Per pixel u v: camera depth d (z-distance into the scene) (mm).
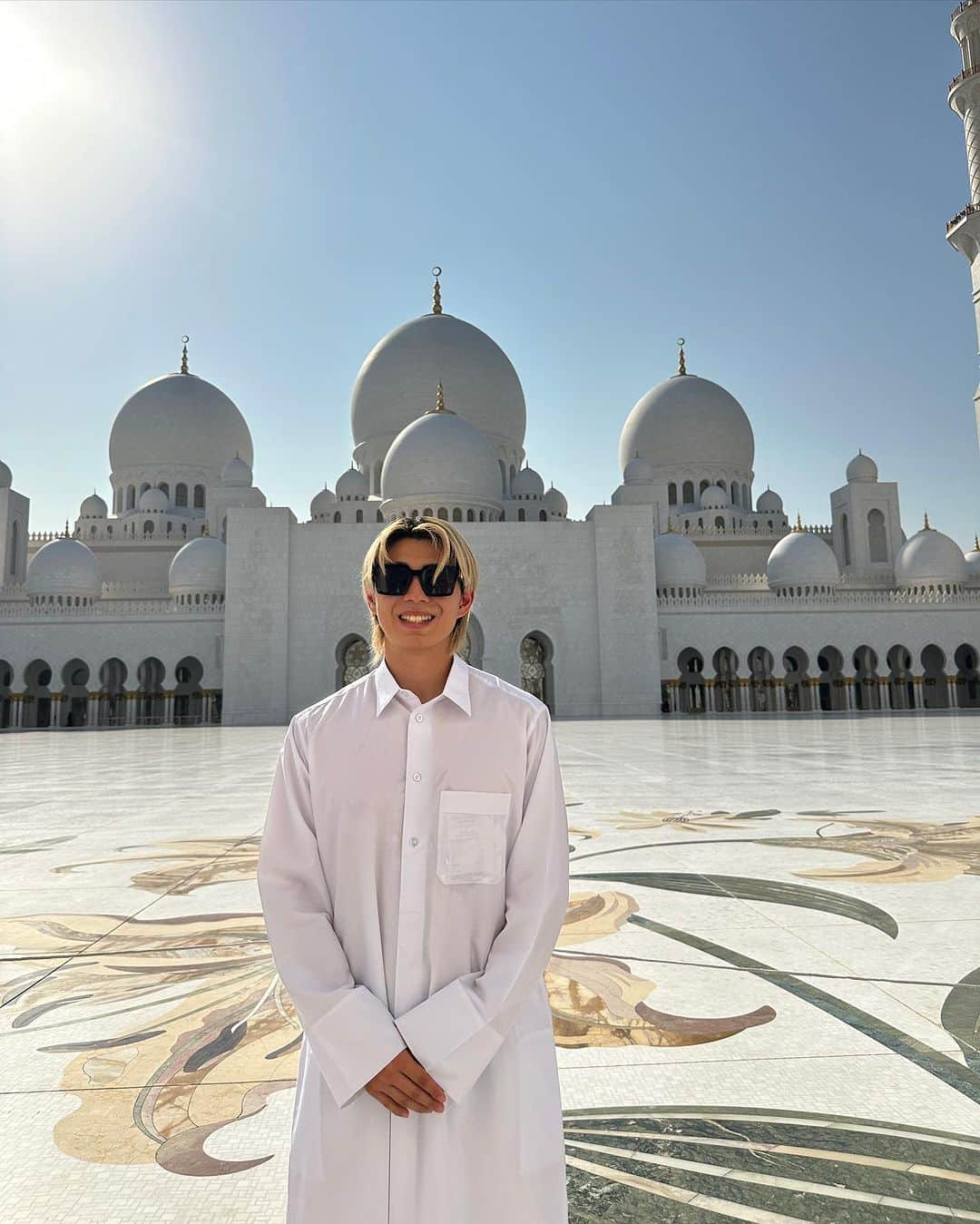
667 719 44094
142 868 7934
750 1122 3137
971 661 60062
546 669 52469
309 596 51156
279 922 2115
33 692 55031
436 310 69562
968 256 44031
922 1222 2535
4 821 11031
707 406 73875
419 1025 1960
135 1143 3070
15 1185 2807
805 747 22766
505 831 2193
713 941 5383
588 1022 4094
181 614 52969
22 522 64812
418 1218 1894
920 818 10227
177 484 72750
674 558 58594
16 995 4609
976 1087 3396
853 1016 4133
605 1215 2572
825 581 59656
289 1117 3266
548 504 64375
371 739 2217
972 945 5246
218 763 20844
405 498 55750
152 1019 4270
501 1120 1979
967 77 41969
